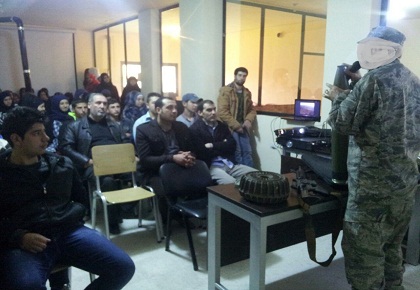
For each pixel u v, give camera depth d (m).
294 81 5.79
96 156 2.71
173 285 2.09
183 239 2.72
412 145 1.49
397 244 1.71
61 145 3.05
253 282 1.61
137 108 4.57
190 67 4.62
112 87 7.33
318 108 3.37
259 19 5.12
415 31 2.93
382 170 1.47
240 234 1.93
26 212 1.56
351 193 1.56
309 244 1.61
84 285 2.10
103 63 8.54
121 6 5.68
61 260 1.65
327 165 1.96
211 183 2.61
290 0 4.88
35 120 1.55
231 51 4.75
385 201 1.49
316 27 5.45
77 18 6.93
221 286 1.88
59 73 8.57
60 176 1.67
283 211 1.54
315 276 2.19
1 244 1.53
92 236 1.67
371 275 1.55
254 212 1.53
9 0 5.35
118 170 2.79
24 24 7.70
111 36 8.05
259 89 5.47
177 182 2.47
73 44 8.62
